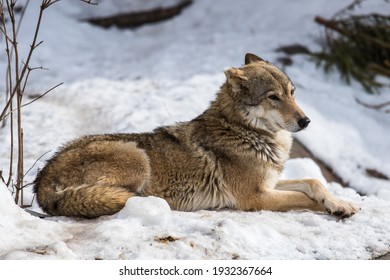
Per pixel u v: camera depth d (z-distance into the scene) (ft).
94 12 84.84
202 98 58.29
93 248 27.55
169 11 85.46
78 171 33.91
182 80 63.21
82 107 57.98
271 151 35.96
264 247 28.66
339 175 54.54
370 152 58.03
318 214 34.42
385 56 73.92
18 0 80.12
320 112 60.90
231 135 35.78
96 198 32.24
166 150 35.83
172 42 76.48
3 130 51.11
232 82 36.27
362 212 34.01
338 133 58.59
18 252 26.30
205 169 35.53
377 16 74.38
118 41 80.48
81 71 68.80
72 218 32.83
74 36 77.82
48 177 34.17
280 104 35.81
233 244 28.35
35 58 69.82
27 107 56.90
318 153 55.21
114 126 52.42
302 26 77.97
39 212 34.78
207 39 76.07
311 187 35.01
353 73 70.13
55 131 51.78
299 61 70.33
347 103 64.85
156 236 28.63
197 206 35.78
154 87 62.18
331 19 76.38
